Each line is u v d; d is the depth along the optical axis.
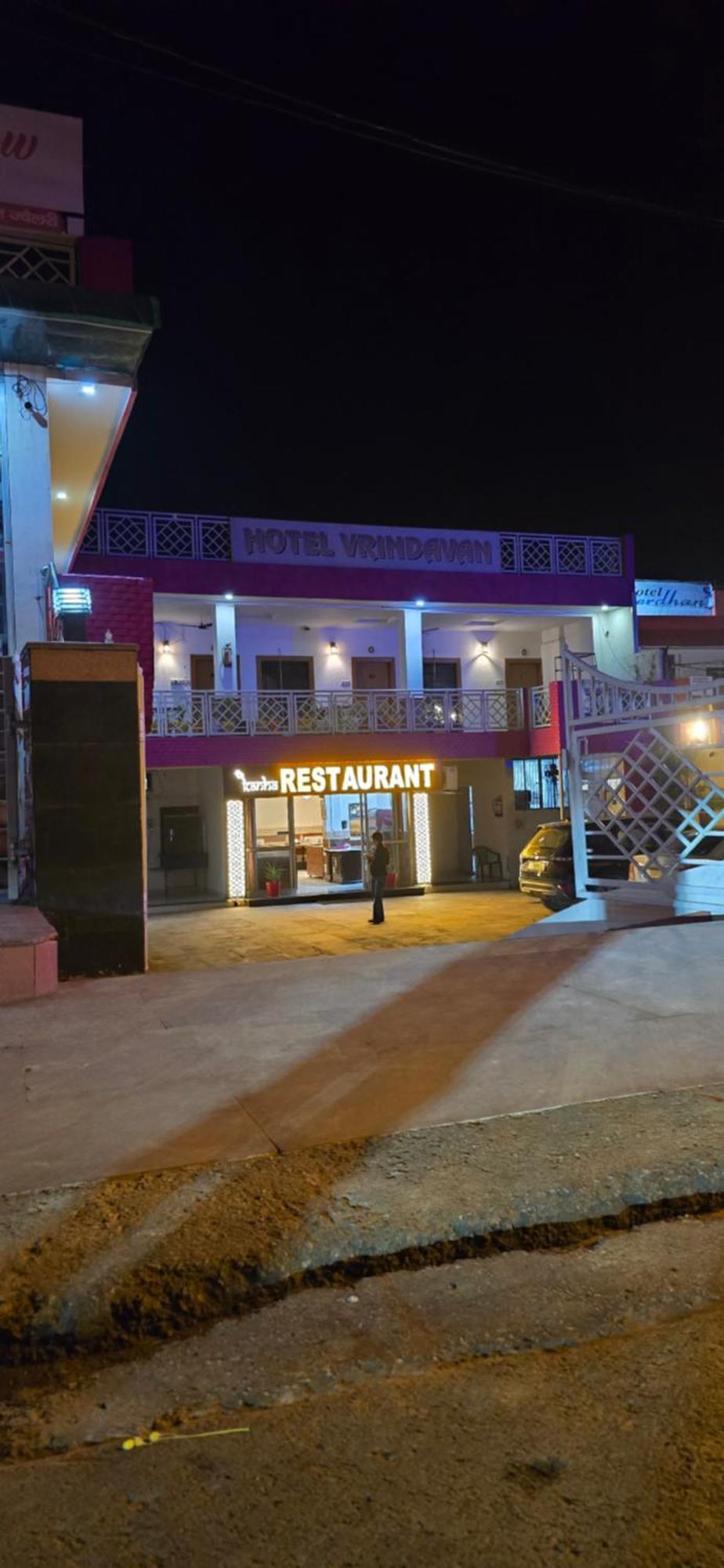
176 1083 4.26
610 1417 2.29
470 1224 3.05
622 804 9.88
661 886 9.43
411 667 24.83
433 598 24.52
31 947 5.93
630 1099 4.00
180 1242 2.90
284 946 16.72
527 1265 2.97
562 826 17.77
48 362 10.08
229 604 23.50
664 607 28.27
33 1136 3.68
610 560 26.67
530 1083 4.21
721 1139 3.59
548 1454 2.16
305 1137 3.64
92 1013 5.51
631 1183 3.28
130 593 10.87
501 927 18.31
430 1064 4.49
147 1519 1.99
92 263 10.66
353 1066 4.47
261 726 22.67
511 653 28.83
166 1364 2.54
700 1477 2.07
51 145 10.90
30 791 6.88
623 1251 3.05
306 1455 2.18
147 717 11.20
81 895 6.67
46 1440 2.26
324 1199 3.15
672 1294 2.81
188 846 24.91
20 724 7.24
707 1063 4.46
